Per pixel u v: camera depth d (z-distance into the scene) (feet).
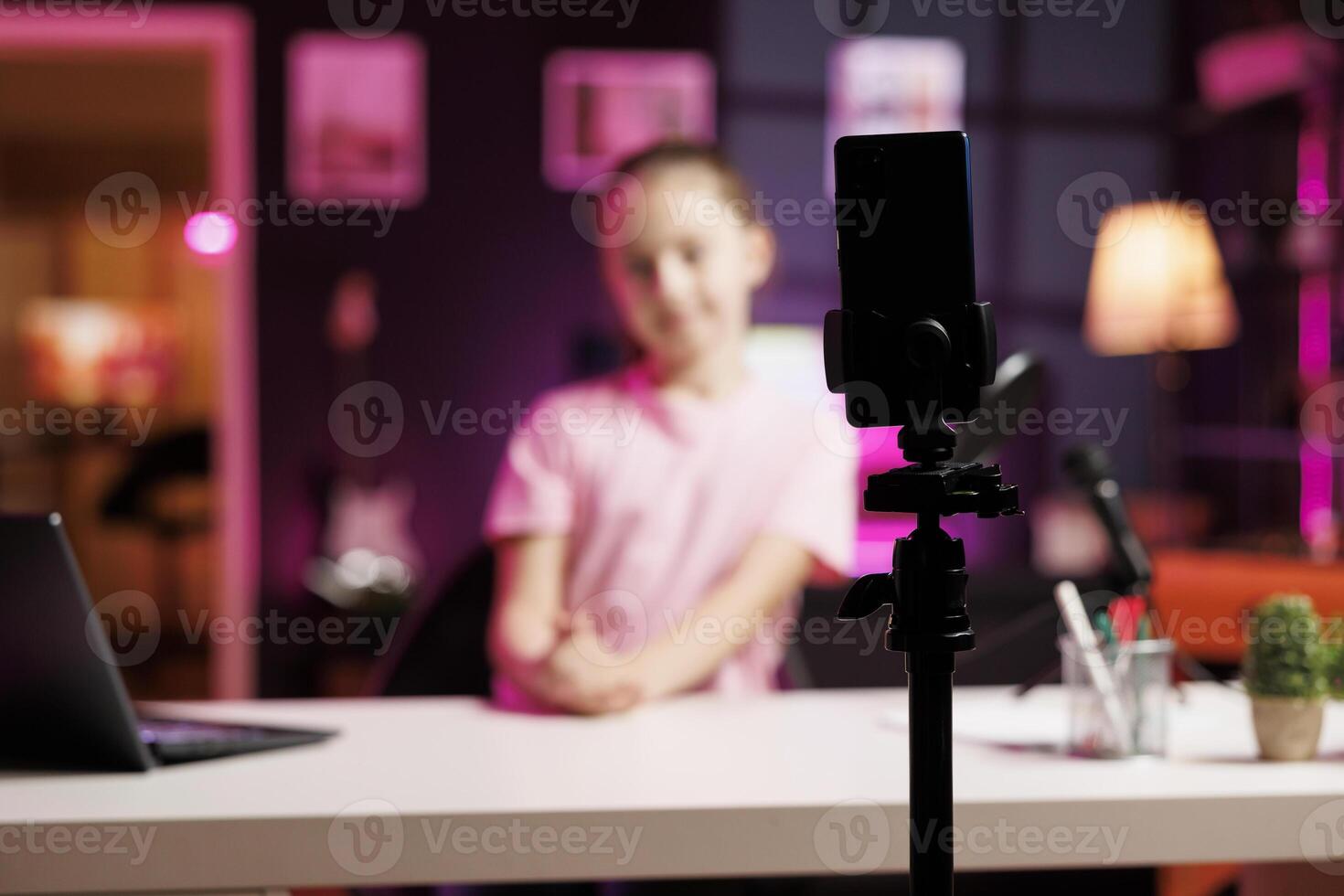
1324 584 7.86
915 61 12.92
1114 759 3.32
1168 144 13.14
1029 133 13.07
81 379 24.43
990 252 13.11
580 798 2.91
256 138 12.57
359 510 12.65
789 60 12.82
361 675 12.33
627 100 12.74
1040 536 12.48
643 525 4.75
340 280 12.70
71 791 3.03
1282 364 11.58
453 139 12.71
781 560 4.52
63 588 3.04
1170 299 10.59
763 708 4.12
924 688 2.13
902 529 11.57
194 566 21.91
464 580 5.28
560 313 12.83
